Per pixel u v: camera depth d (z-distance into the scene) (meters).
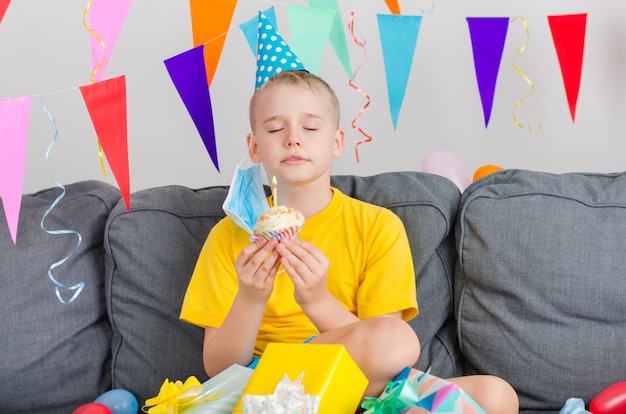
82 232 1.98
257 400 1.28
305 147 1.73
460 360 1.89
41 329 1.89
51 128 2.58
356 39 2.34
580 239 1.79
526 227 1.81
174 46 2.55
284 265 1.56
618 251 1.77
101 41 1.86
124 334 1.91
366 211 1.82
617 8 2.40
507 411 1.43
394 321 1.50
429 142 2.51
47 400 1.89
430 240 1.88
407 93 2.51
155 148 2.58
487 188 1.89
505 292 1.80
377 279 1.73
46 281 1.91
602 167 2.44
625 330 1.74
